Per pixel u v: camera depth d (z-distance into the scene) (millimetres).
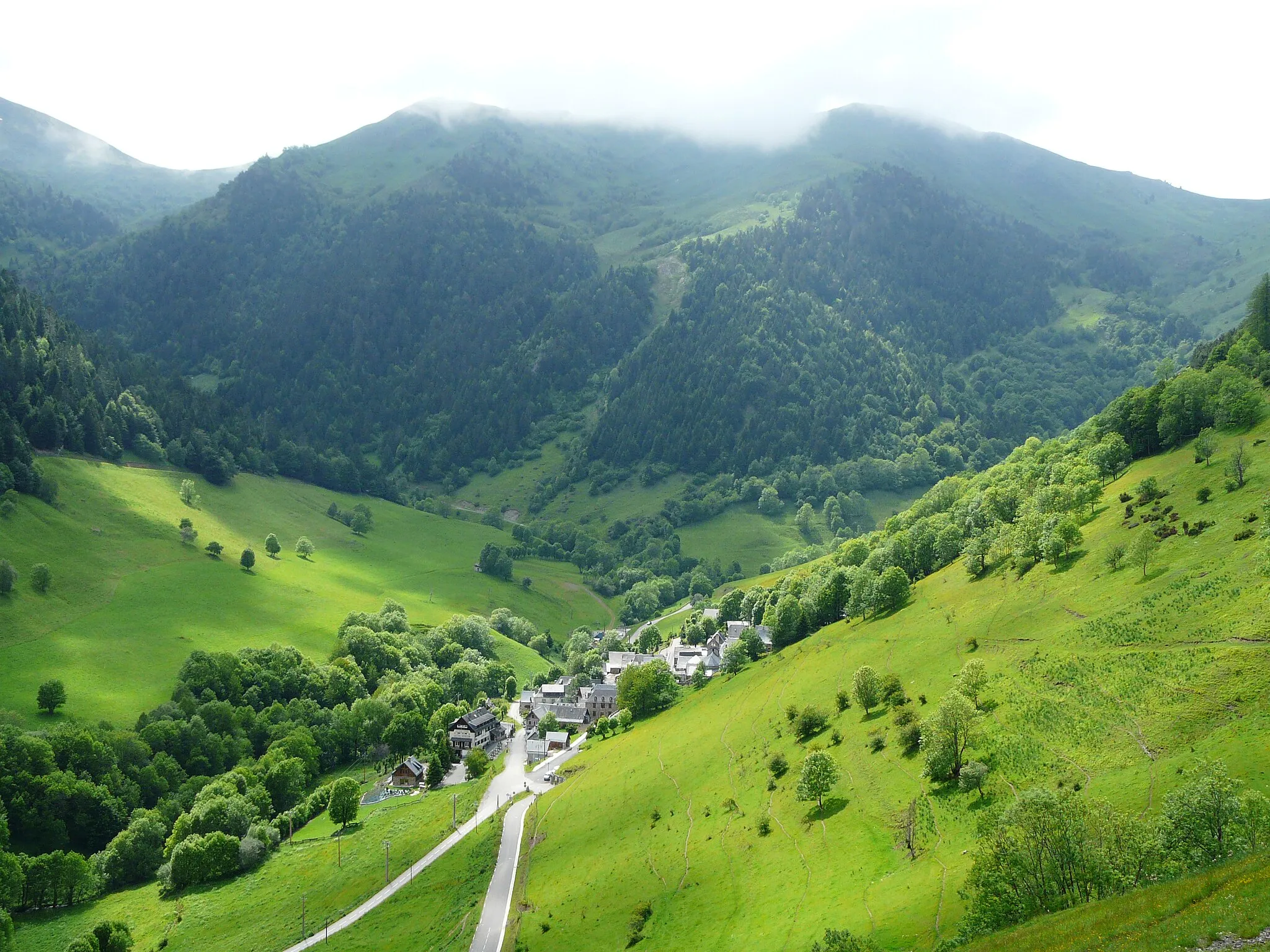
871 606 158125
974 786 80625
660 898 90750
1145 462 161750
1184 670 83438
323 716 194500
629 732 167625
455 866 119938
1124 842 58219
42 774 144500
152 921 120750
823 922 69875
